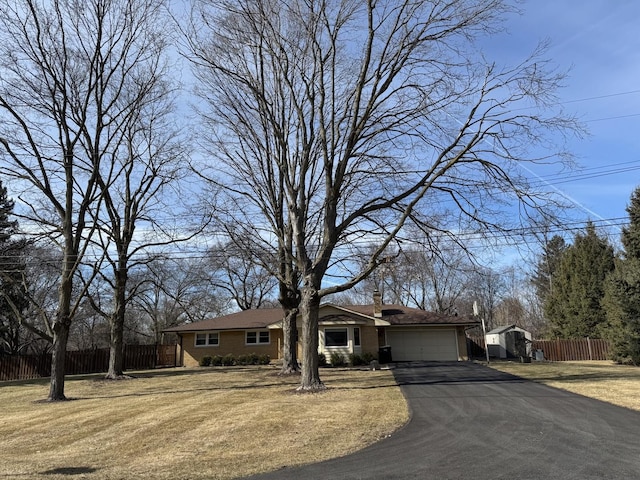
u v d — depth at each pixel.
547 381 16.27
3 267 26.56
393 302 50.88
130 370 31.62
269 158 20.42
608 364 25.41
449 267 16.55
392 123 16.27
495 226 15.66
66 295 17.22
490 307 56.94
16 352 35.53
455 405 11.80
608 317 26.94
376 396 13.77
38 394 18.73
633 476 5.99
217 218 19.89
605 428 8.82
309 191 21.23
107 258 21.44
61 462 7.73
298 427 9.84
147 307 53.16
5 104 16.81
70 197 18.00
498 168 15.04
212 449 8.30
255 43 17.16
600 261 34.84
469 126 14.73
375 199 16.59
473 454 7.24
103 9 18.41
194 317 52.34
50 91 17.44
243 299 50.09
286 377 21.20
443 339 32.19
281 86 19.38
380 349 29.44
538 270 53.00
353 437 8.80
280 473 6.68
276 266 22.39
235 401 14.01
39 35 17.17
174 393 17.00
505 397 12.83
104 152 18.81
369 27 15.32
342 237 18.19
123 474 6.85
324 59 16.12
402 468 6.65
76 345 52.69
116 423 11.22
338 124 16.55
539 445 7.68
